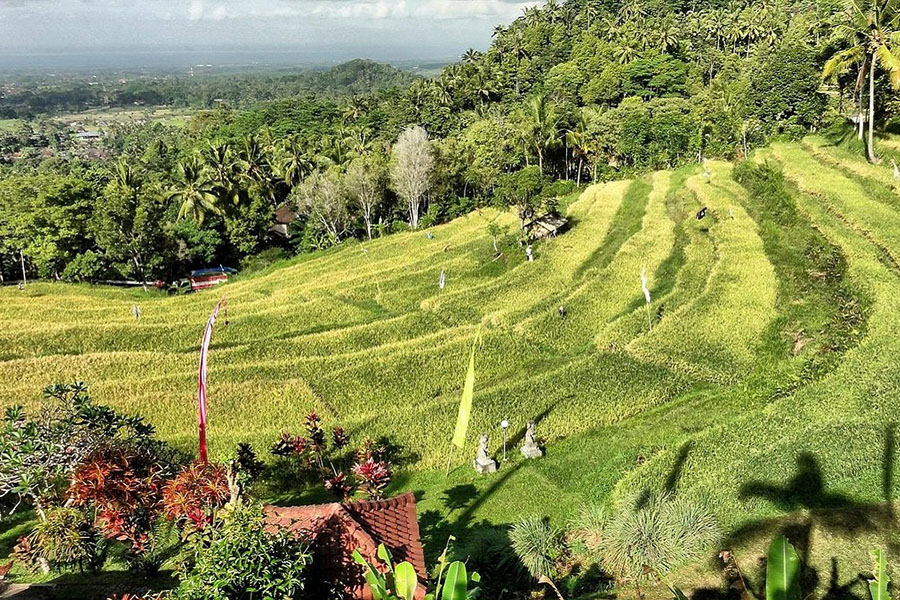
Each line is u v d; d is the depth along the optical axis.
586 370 36.50
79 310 56.91
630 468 26.84
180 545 22.17
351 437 31.48
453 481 28.12
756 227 55.09
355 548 16.36
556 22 152.12
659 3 147.12
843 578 18.39
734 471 24.03
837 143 69.88
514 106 118.94
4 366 42.31
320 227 82.69
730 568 19.27
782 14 121.88
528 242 61.81
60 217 70.62
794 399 28.19
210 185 79.38
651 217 64.38
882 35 55.09
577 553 21.72
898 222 46.59
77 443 19.52
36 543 19.95
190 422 34.19
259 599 13.93
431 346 42.34
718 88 95.50
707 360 36.06
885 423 25.25
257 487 27.48
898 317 33.12
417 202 84.56
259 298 58.75
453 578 7.08
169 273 77.12
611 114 97.50
